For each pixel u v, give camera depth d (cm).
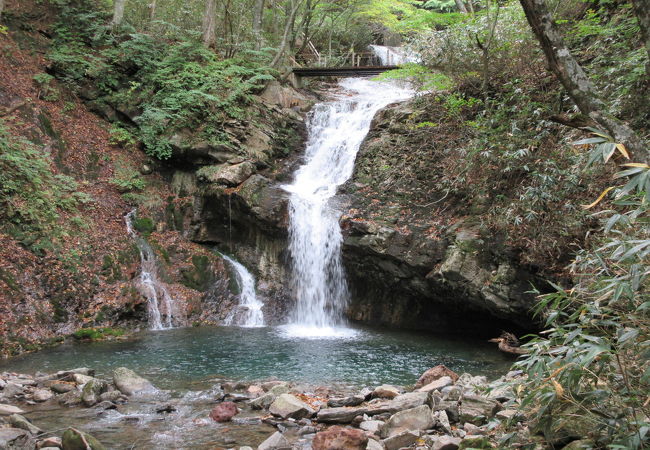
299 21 2598
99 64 1576
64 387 685
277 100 1773
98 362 873
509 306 977
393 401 593
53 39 1602
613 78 863
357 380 789
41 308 1032
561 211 861
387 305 1308
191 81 1576
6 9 1535
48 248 1114
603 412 362
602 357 327
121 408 627
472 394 583
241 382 745
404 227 1179
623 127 365
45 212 1170
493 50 1133
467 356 965
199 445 513
